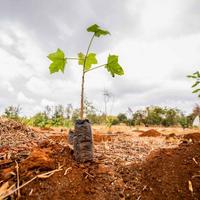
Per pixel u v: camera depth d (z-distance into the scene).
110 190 0.61
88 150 0.69
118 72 0.70
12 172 0.59
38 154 0.65
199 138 1.35
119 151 0.96
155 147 1.11
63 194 0.55
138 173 0.70
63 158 0.68
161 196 0.61
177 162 0.73
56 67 0.70
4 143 0.82
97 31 0.67
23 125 1.14
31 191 0.55
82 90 0.69
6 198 0.52
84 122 0.69
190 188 0.63
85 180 0.61
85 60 0.69
